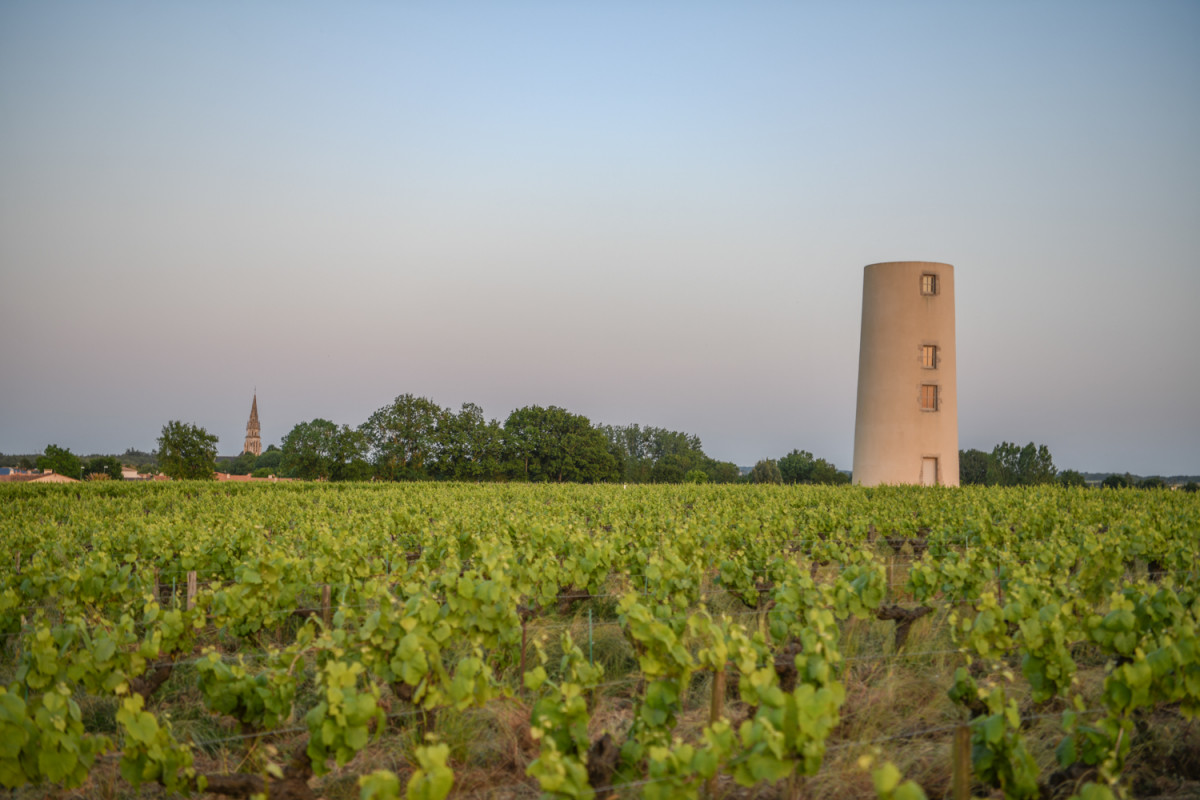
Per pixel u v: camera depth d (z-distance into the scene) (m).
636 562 11.81
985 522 15.16
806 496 27.69
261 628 9.70
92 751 5.29
